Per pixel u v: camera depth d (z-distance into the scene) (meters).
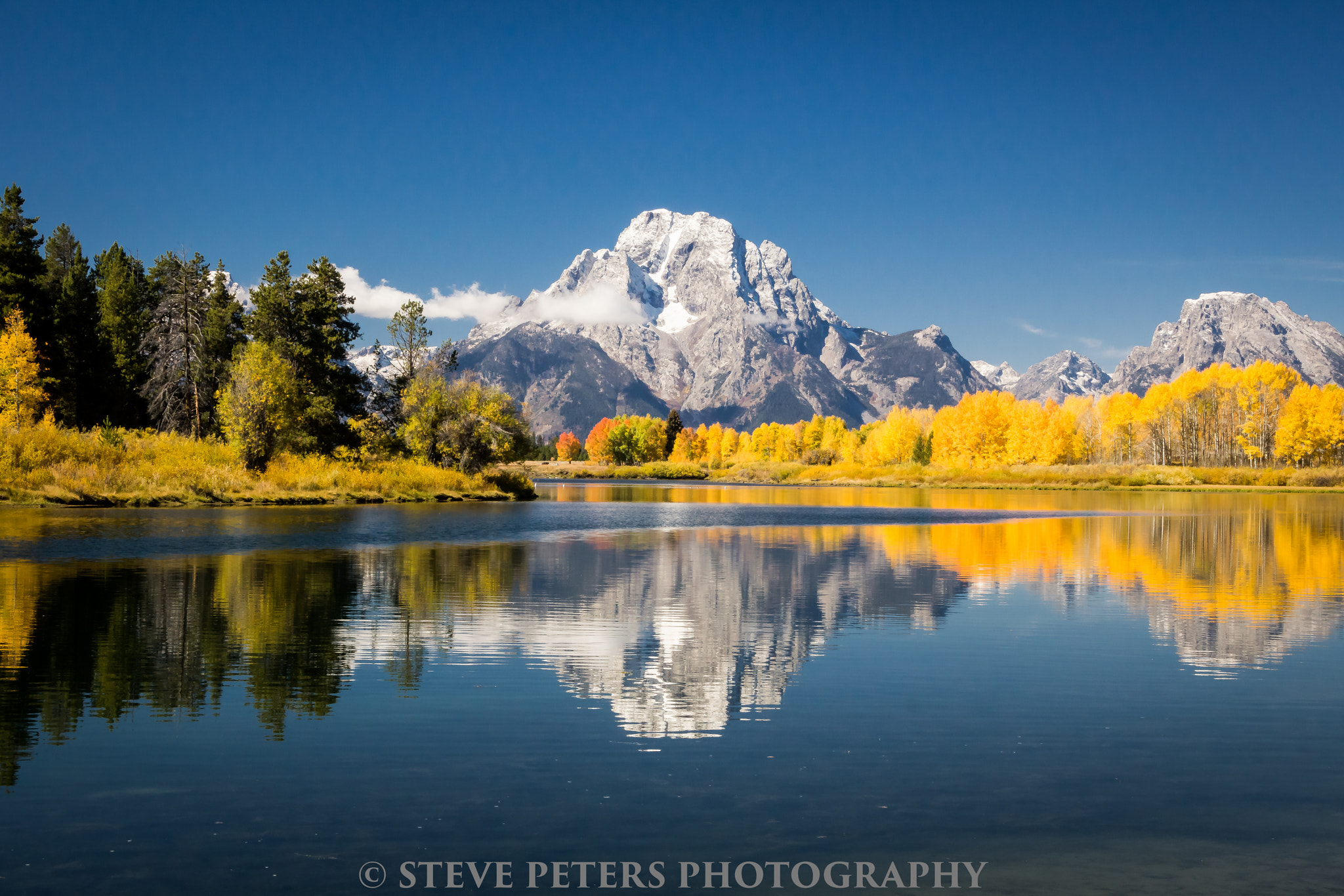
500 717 11.05
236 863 7.16
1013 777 9.17
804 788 8.83
